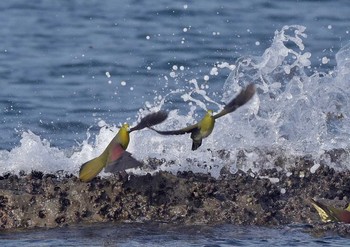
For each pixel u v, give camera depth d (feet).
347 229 75.87
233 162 82.99
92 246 72.18
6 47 176.65
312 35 181.88
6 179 79.51
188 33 183.83
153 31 186.29
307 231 75.87
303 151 84.94
